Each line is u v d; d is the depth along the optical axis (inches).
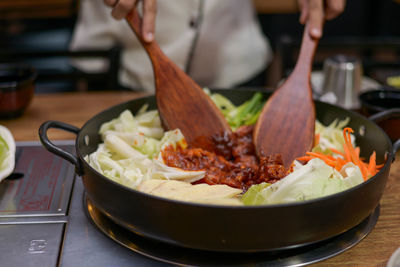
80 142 32.9
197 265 28.9
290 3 63.7
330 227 28.3
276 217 27.3
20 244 30.4
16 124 41.6
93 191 30.1
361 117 35.3
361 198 28.6
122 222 29.4
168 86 35.9
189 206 27.3
